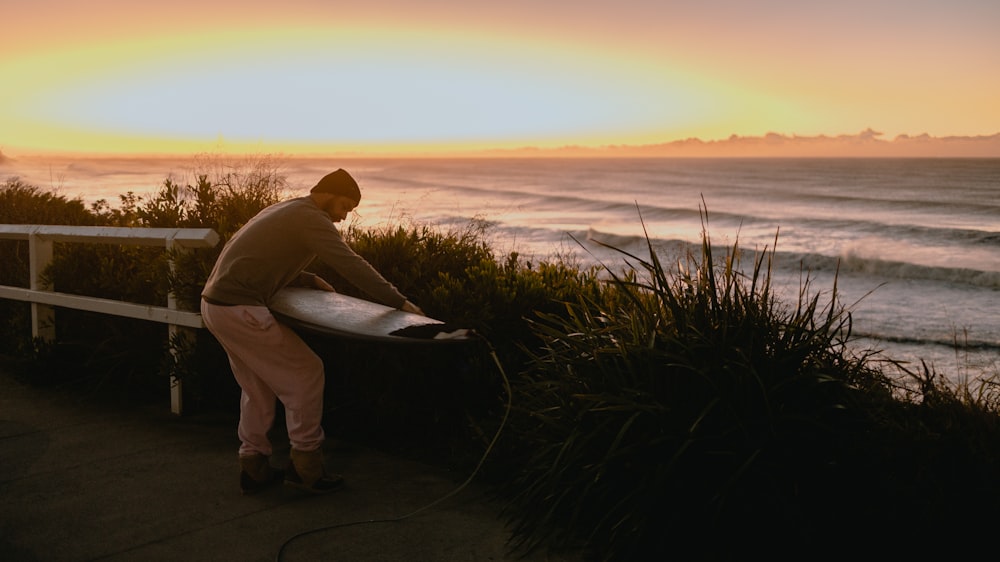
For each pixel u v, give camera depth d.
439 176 132.75
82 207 7.91
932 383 3.55
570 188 89.25
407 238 5.31
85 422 4.73
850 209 55.00
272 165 6.00
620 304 4.19
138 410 5.02
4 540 3.09
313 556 3.02
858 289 21.14
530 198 68.56
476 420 4.38
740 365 3.10
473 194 74.88
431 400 4.52
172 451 4.24
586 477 3.16
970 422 3.23
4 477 3.80
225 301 3.40
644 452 3.12
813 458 3.10
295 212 3.47
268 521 3.35
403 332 3.21
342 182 3.61
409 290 4.89
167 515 3.39
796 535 2.97
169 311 4.72
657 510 3.06
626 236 32.44
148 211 5.59
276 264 3.47
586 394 3.31
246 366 3.60
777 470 3.04
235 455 4.21
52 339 5.70
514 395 4.04
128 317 5.33
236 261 3.43
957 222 43.69
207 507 3.49
